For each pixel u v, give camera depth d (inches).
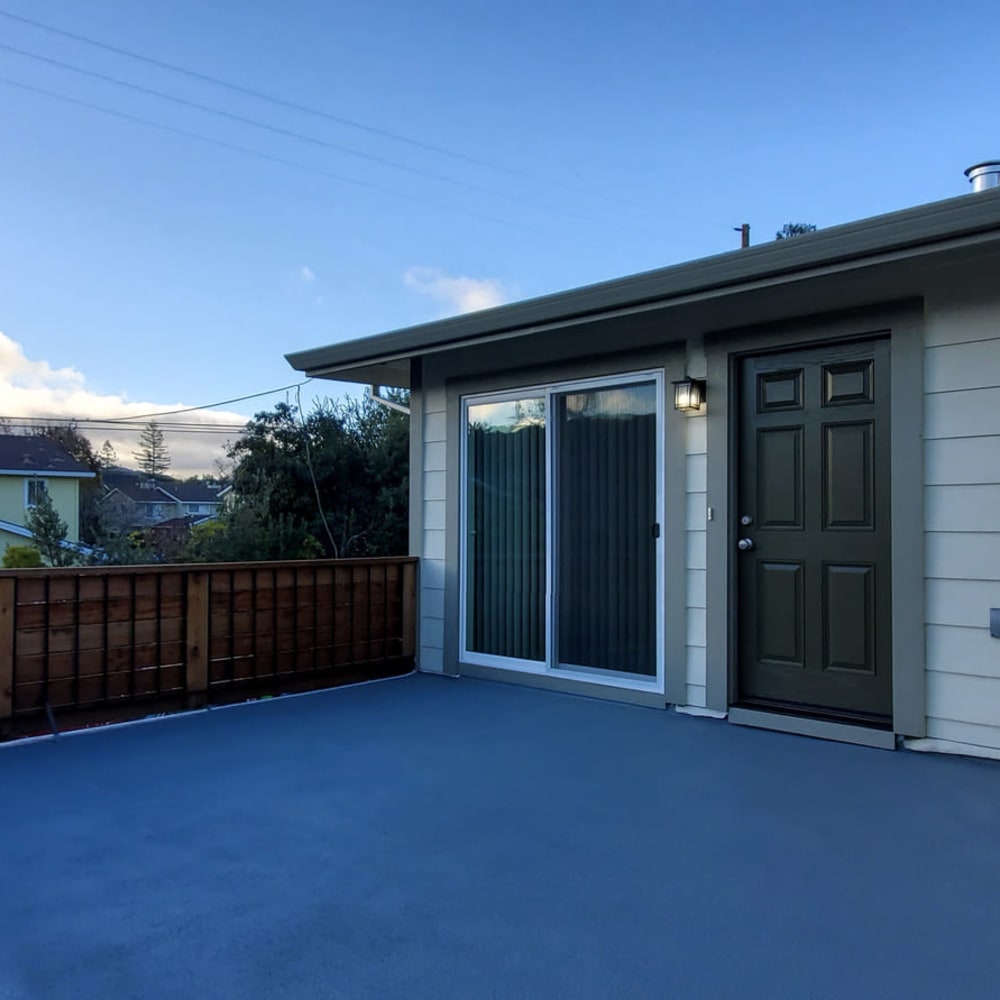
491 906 91.5
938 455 148.2
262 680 199.9
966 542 145.3
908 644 150.3
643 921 87.7
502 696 200.2
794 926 86.3
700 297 152.2
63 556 517.0
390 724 172.9
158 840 111.3
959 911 89.1
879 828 112.6
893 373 152.9
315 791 130.6
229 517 520.7
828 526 164.6
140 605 180.2
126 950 83.0
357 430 611.8
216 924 88.1
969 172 158.7
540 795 127.4
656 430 188.5
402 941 84.2
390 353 209.3
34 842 110.7
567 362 203.5
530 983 76.4
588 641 201.3
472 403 228.2
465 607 228.2
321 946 83.4
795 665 168.7
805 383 167.8
